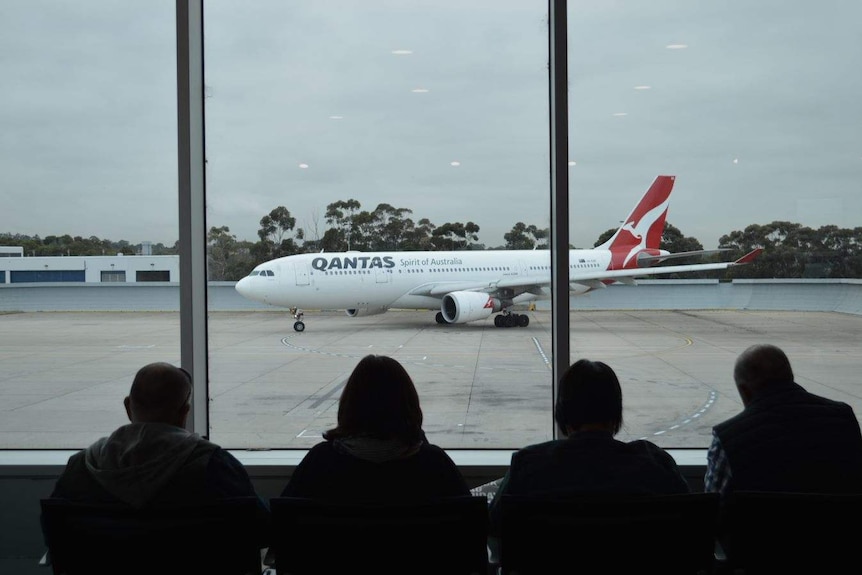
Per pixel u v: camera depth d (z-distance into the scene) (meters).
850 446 2.11
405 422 1.93
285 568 1.77
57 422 6.24
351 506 1.68
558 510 1.69
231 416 7.08
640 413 6.68
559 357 3.38
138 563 1.71
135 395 2.06
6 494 3.14
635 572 1.70
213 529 1.73
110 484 1.85
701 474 3.24
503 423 6.41
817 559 1.81
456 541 1.73
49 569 3.15
